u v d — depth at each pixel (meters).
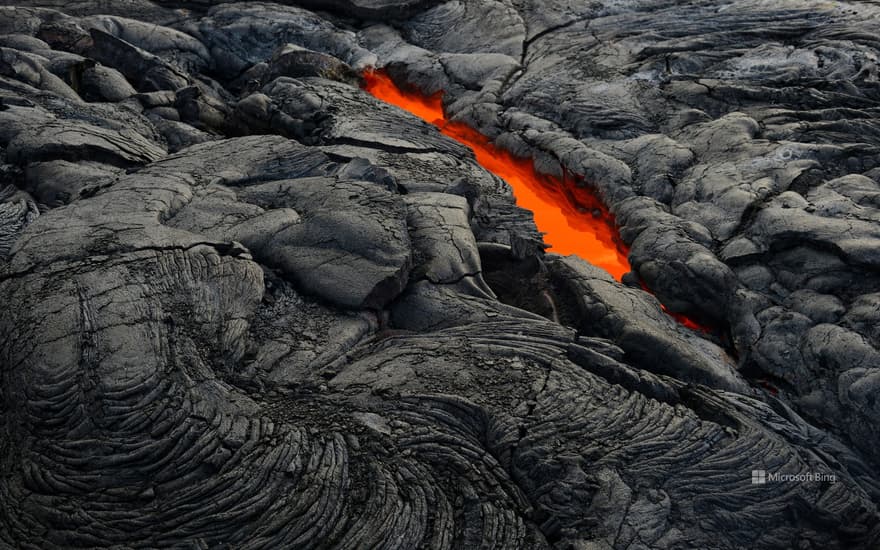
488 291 6.26
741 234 6.88
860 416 5.20
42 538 4.05
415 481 4.33
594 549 4.04
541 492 4.36
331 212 6.34
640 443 4.64
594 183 8.34
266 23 12.33
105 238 5.82
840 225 6.38
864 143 7.97
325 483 4.25
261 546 3.96
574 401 4.88
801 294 6.15
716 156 8.12
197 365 4.91
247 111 9.58
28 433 4.52
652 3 12.25
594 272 6.57
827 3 11.11
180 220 6.37
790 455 4.73
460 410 4.80
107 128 8.47
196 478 4.26
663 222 7.27
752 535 4.33
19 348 4.87
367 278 5.84
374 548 3.96
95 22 11.62
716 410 5.07
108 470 4.30
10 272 5.45
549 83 10.21
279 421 4.66
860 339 5.47
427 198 7.15
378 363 5.29
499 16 12.29
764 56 9.95
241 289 5.61
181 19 12.71
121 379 4.64
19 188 7.27
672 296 6.66
